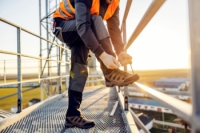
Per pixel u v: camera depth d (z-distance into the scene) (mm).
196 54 255
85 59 1718
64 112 2553
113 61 1133
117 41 1625
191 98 262
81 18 1219
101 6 1498
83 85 1740
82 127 1718
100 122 1960
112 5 1529
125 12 1789
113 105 2936
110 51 1352
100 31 1360
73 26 1503
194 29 259
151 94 631
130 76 1272
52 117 2275
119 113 2355
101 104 3051
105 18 1607
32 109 2574
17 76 2279
